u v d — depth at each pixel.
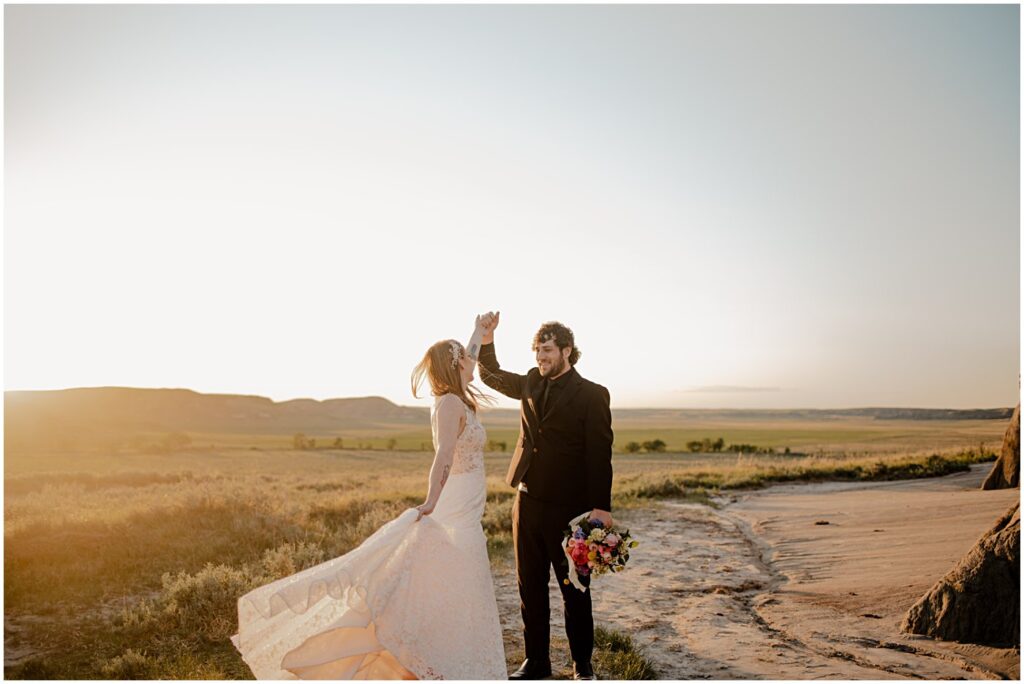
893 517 10.91
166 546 8.75
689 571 8.26
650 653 5.20
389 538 4.01
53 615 6.36
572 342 4.70
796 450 59.88
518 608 6.73
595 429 4.46
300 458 64.31
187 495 11.53
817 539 9.82
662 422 180.75
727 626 5.88
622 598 6.97
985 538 5.11
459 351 4.51
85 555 8.18
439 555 4.10
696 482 19.66
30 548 8.07
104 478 23.91
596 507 4.38
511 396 5.02
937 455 23.73
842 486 18.56
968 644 4.95
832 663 4.75
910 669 4.57
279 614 3.84
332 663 3.78
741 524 12.04
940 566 7.05
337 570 3.81
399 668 3.98
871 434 97.62
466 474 4.42
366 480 25.56
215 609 6.24
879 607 6.05
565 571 4.50
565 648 5.38
